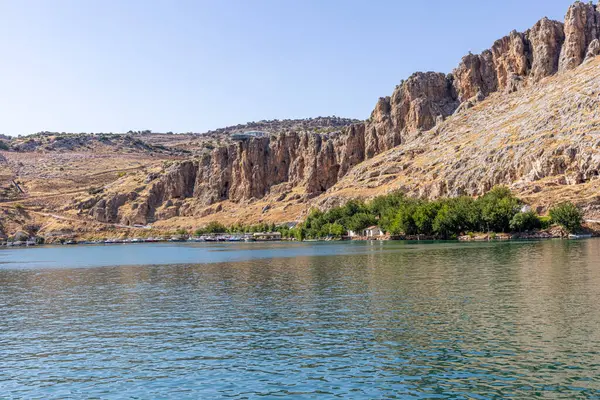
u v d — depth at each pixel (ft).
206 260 434.71
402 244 543.39
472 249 409.90
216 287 245.45
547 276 229.86
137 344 140.36
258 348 131.64
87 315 184.55
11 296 240.53
